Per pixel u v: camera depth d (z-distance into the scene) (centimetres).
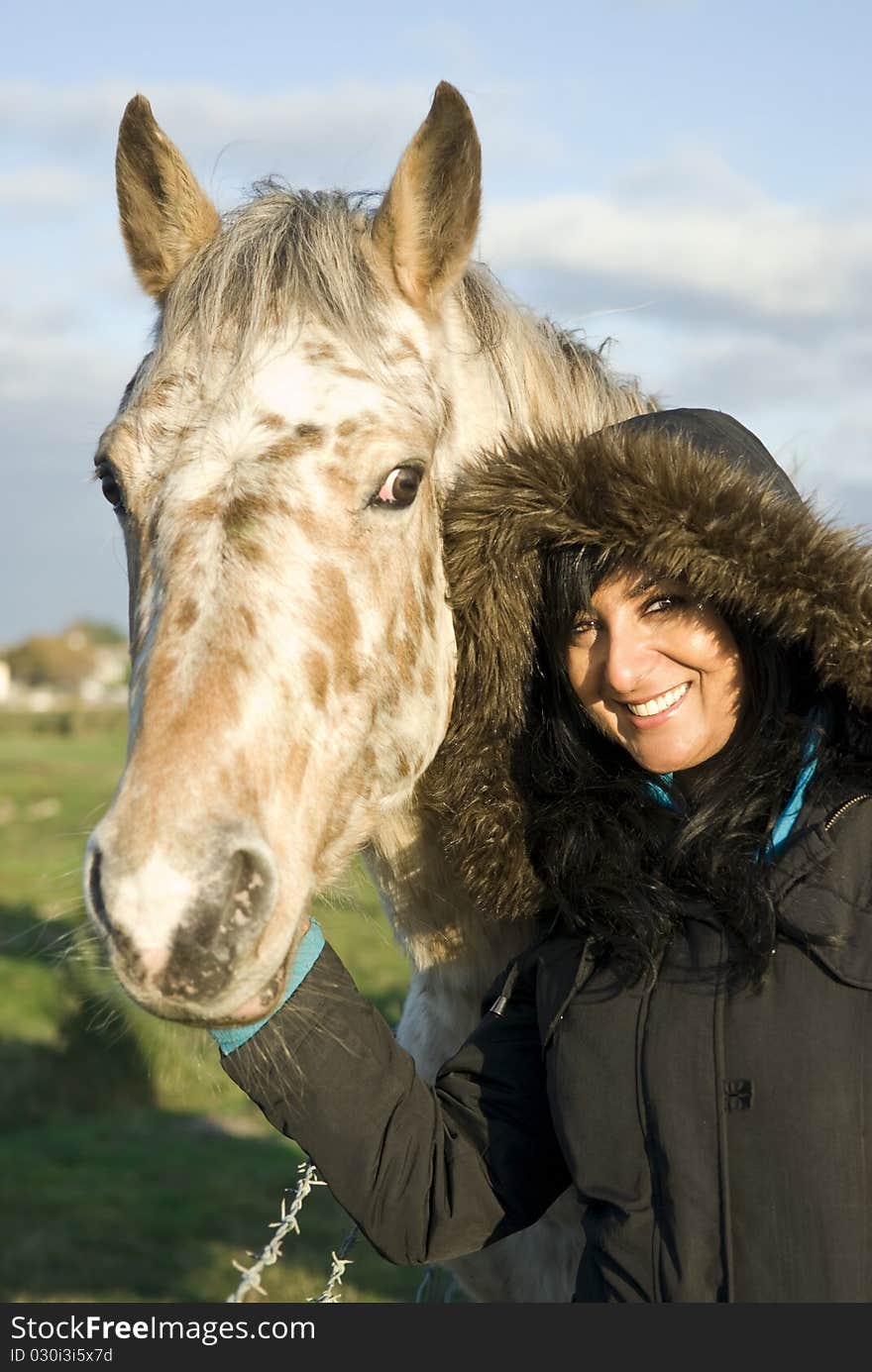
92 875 139
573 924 161
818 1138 133
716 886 145
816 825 147
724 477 152
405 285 184
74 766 2247
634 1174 142
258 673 149
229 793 143
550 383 212
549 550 168
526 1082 165
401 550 169
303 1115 159
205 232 194
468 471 181
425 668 175
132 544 165
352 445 162
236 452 157
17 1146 675
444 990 208
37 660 6278
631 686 158
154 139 192
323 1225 578
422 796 189
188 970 136
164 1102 757
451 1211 160
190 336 169
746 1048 138
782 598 148
